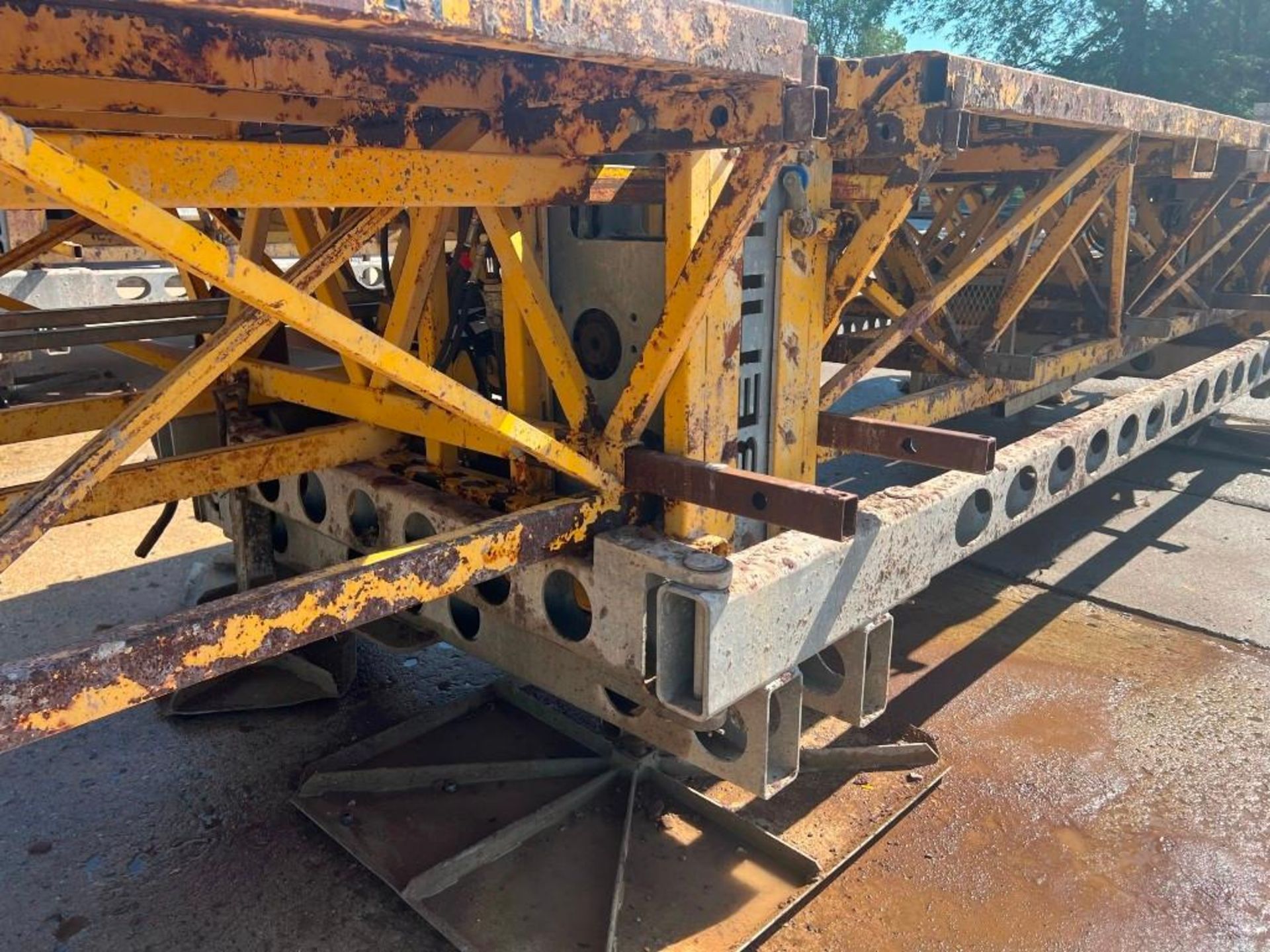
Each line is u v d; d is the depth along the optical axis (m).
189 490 2.28
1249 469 5.83
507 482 2.42
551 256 2.26
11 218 6.56
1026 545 4.60
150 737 2.92
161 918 2.18
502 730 2.85
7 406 3.82
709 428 2.06
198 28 1.62
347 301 3.96
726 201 1.74
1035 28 23.12
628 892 2.19
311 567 3.04
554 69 1.88
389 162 1.66
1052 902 2.24
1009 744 2.91
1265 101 19.73
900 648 3.54
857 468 5.78
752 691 1.81
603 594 1.95
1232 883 2.32
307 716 3.06
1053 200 2.89
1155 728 3.00
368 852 2.33
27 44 1.46
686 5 1.34
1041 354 3.79
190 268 1.26
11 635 3.51
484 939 2.04
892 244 3.51
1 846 2.43
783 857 2.29
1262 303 5.14
